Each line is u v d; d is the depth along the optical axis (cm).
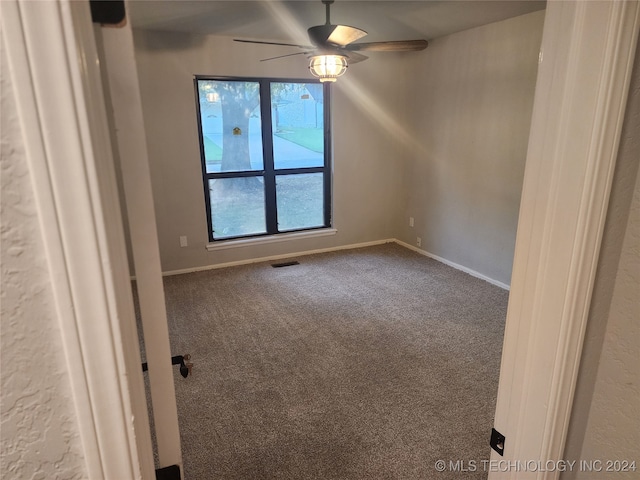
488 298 367
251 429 211
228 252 453
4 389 49
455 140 426
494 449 101
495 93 374
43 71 41
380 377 253
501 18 347
